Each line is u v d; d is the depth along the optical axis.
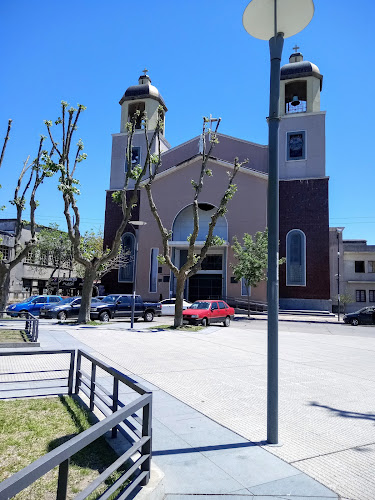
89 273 20.09
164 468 4.20
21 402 6.23
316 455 4.61
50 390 7.08
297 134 39.31
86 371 8.78
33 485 3.63
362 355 12.88
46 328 17.08
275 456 4.56
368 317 28.55
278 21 5.55
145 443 3.58
